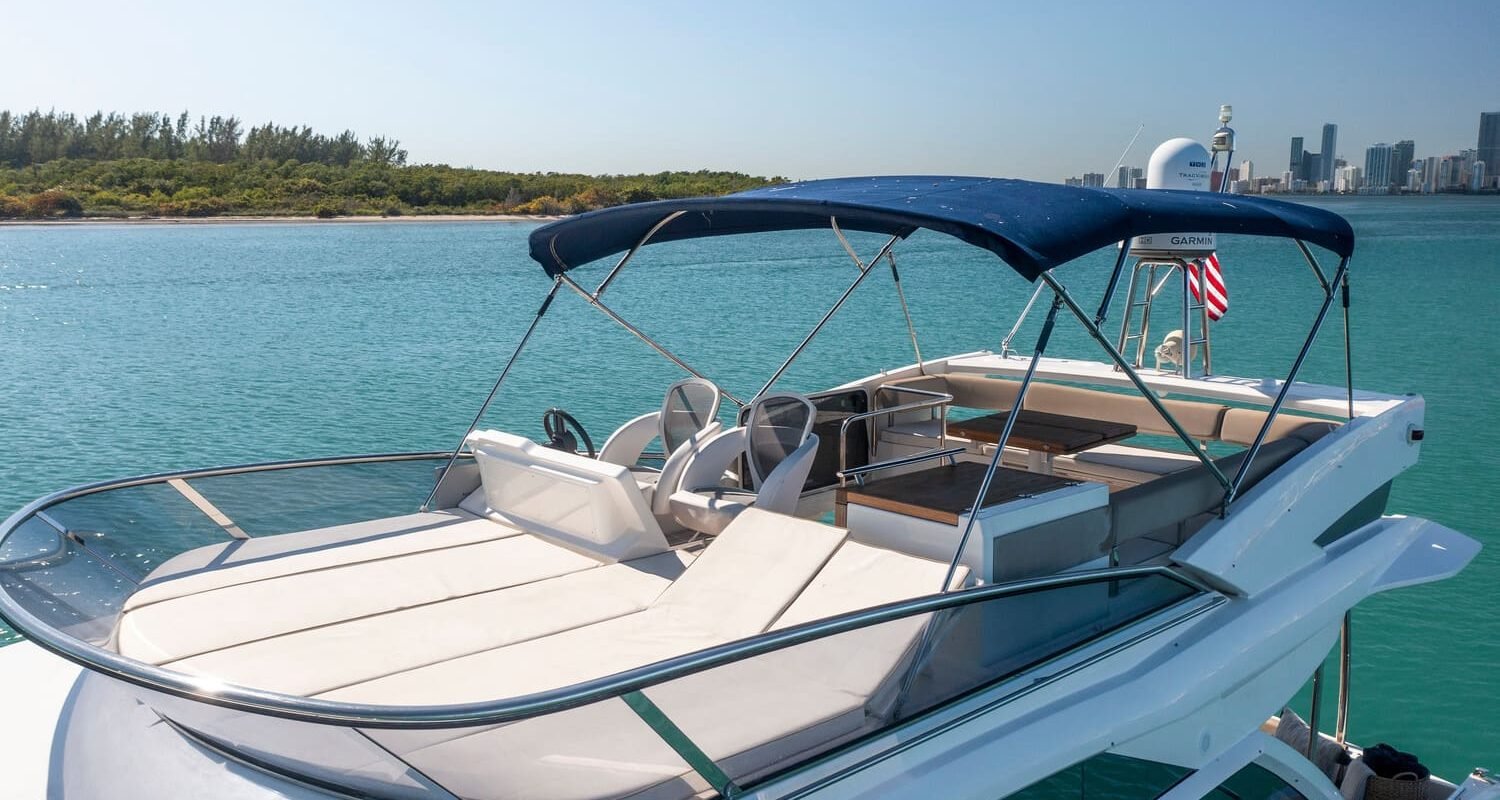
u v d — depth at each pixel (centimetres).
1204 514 374
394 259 4756
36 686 326
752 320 2336
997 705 286
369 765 235
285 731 238
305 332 2194
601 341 1989
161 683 232
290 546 374
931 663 272
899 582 290
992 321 2286
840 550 310
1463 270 3966
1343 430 412
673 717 230
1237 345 1933
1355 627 684
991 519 302
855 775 255
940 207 312
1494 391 1484
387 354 1852
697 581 322
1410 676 620
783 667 246
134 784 249
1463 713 579
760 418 412
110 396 1445
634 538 372
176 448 1128
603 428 1232
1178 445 802
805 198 344
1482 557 802
